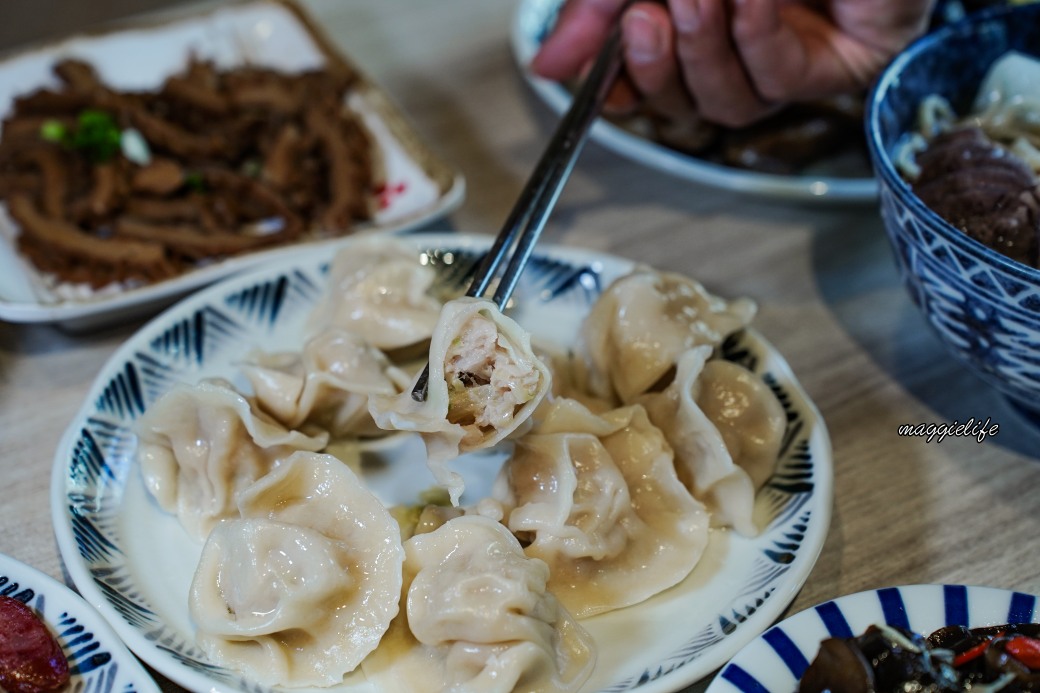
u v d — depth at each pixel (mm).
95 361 474
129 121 572
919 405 457
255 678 353
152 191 544
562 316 478
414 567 377
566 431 407
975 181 415
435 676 360
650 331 438
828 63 505
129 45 633
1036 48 478
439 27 690
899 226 409
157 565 387
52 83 616
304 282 485
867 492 423
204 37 642
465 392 367
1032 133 455
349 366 432
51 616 353
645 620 375
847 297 507
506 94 632
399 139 573
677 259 525
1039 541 406
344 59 614
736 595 376
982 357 405
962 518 415
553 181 424
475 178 572
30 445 437
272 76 598
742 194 558
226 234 521
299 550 367
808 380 466
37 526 406
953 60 466
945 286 397
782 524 396
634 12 482
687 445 414
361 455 427
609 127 570
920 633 346
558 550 385
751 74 500
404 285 469
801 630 347
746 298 497
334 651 361
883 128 445
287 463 387
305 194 545
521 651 348
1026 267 364
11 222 531
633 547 397
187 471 412
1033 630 340
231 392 408
